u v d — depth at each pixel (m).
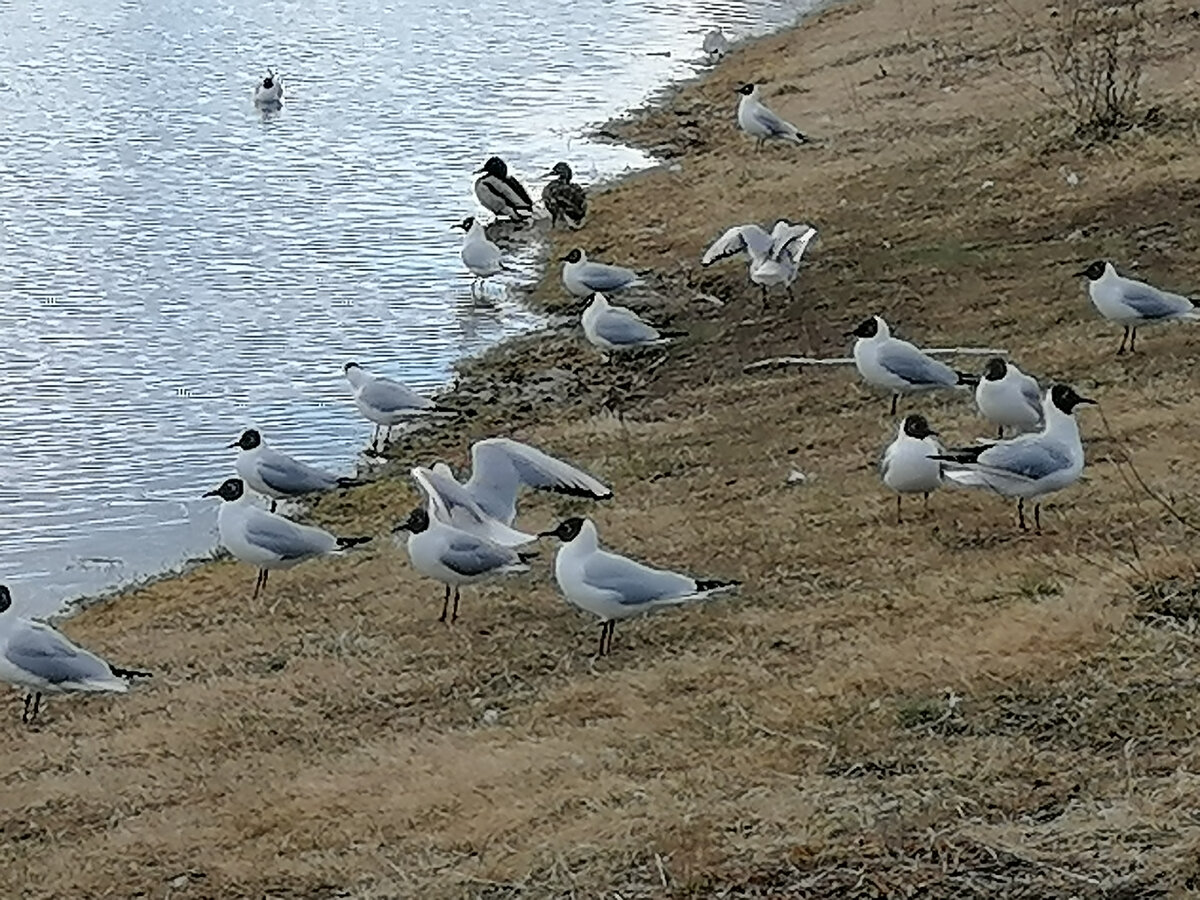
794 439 16.53
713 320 20.86
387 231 26.36
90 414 19.70
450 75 36.38
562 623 13.14
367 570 14.95
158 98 34.25
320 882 9.70
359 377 18.67
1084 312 18.64
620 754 10.70
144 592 15.50
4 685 13.34
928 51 31.11
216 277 24.23
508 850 9.59
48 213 26.91
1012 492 13.04
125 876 10.12
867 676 11.12
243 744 11.84
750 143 28.58
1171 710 10.05
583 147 30.62
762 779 9.99
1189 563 11.92
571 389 19.61
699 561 13.79
